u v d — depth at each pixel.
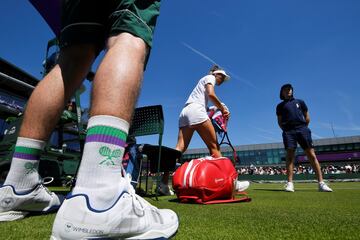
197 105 3.83
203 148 56.38
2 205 1.30
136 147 3.28
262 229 1.26
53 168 5.80
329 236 1.12
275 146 57.06
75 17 1.11
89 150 0.78
